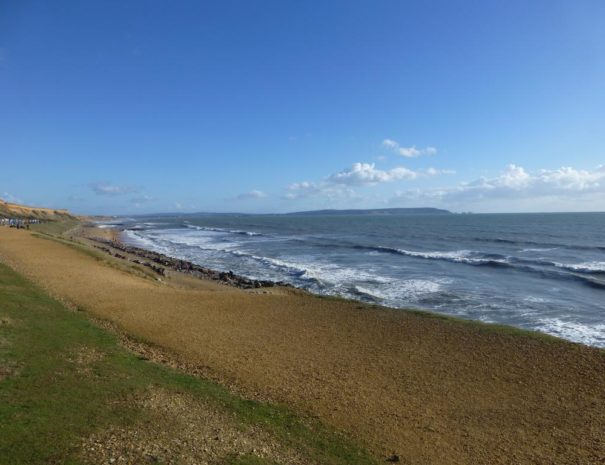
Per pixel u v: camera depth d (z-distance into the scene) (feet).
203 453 21.97
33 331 38.24
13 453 19.33
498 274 103.50
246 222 506.07
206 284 91.50
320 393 33.78
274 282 95.91
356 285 90.38
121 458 20.21
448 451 26.50
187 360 38.86
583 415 31.86
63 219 408.46
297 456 23.61
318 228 342.23
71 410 24.49
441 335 50.21
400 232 276.82
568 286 89.10
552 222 399.65
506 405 33.27
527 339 48.88
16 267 70.74
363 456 24.90
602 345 53.83
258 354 42.04
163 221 557.74
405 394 34.58
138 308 55.36
